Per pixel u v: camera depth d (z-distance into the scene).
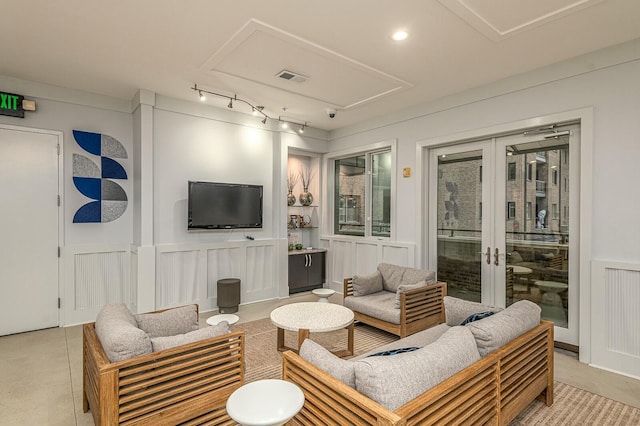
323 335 3.71
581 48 2.95
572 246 3.31
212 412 1.94
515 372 2.03
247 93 4.09
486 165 3.96
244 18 2.50
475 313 2.58
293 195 6.02
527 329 2.21
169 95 4.21
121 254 4.32
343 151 5.66
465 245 4.18
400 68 3.34
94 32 2.72
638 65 2.83
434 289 3.69
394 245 4.78
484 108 3.81
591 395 2.53
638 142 2.84
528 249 3.63
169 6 2.36
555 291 3.42
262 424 1.30
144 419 1.69
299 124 5.52
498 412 1.84
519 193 3.70
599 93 3.02
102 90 4.03
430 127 4.36
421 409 1.36
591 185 3.06
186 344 1.87
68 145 3.99
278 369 2.93
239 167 4.96
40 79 3.70
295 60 3.17
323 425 1.59
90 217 4.10
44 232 3.85
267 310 4.67
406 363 1.47
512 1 2.27
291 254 5.57
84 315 4.08
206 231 4.67
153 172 4.17
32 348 3.33
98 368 1.62
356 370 1.46
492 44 2.87
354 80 3.64
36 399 2.45
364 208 5.48
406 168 4.64
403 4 2.30
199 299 4.56
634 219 2.86
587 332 3.07
